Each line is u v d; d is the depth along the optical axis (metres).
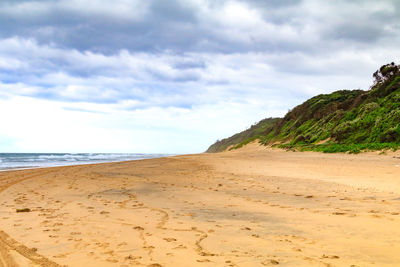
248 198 7.96
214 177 12.91
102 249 4.07
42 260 3.71
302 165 16.33
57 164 26.16
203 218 5.85
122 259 3.69
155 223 5.49
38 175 14.65
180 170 16.72
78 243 4.34
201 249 4.04
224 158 27.52
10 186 10.86
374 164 14.20
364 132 26.77
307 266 3.35
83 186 10.73
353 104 40.91
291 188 9.35
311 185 9.72
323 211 6.18
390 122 24.52
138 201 7.77
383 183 9.29
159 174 14.59
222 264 3.48
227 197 8.20
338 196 7.74
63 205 7.30
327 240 4.29
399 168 12.23
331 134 32.16
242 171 14.97
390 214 5.61
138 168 18.47
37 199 8.20
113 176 13.95
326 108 45.56
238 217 5.90
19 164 26.59
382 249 3.81
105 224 5.43
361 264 3.35
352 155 20.31
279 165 17.23
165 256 3.78
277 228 5.04
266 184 10.36
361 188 8.67
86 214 6.27
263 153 32.31
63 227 5.23
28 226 5.32
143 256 3.79
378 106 30.22
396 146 19.64
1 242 4.42
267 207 6.80
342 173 12.17
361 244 4.04
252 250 3.96
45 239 4.55
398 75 34.66
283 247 4.06
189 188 9.95
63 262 3.63
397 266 3.26
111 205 7.26
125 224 5.43
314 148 29.62
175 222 5.55
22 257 3.82
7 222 5.61
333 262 3.44
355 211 6.02
